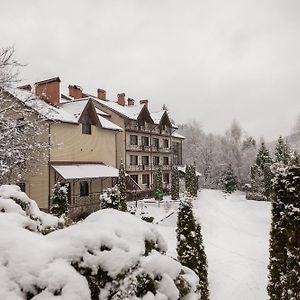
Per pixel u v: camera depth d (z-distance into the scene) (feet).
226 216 106.93
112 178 107.55
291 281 30.35
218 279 53.42
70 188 91.91
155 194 124.57
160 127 151.94
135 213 95.55
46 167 84.02
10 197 21.18
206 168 249.96
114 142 114.52
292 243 30.94
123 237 14.20
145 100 155.33
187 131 332.60
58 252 12.07
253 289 50.16
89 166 97.66
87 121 101.04
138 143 135.54
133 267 13.33
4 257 11.35
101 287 12.22
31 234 12.92
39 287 10.91
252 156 260.42
